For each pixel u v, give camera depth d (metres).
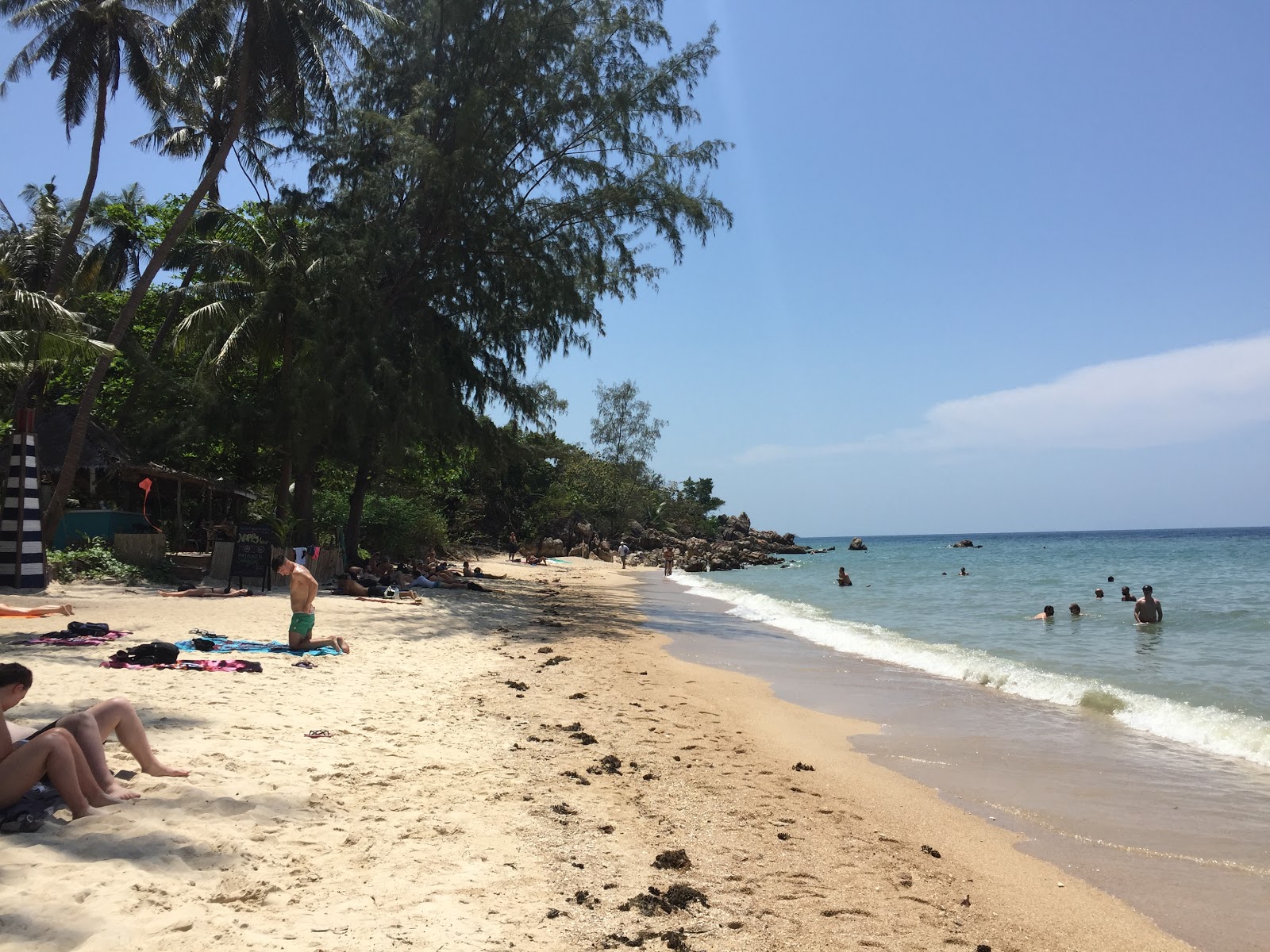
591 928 4.02
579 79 23.62
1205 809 6.87
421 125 23.67
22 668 4.75
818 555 93.31
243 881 4.04
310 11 21.66
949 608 26.28
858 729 9.73
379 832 4.96
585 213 23.73
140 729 5.33
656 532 76.75
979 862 5.69
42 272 27.67
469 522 52.72
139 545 20.48
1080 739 9.29
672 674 12.89
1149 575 42.00
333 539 28.34
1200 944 4.55
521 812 5.65
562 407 32.38
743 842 5.64
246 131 24.33
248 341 24.69
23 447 16.64
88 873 3.86
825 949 4.12
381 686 9.56
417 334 24.06
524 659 13.15
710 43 23.81
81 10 21.33
